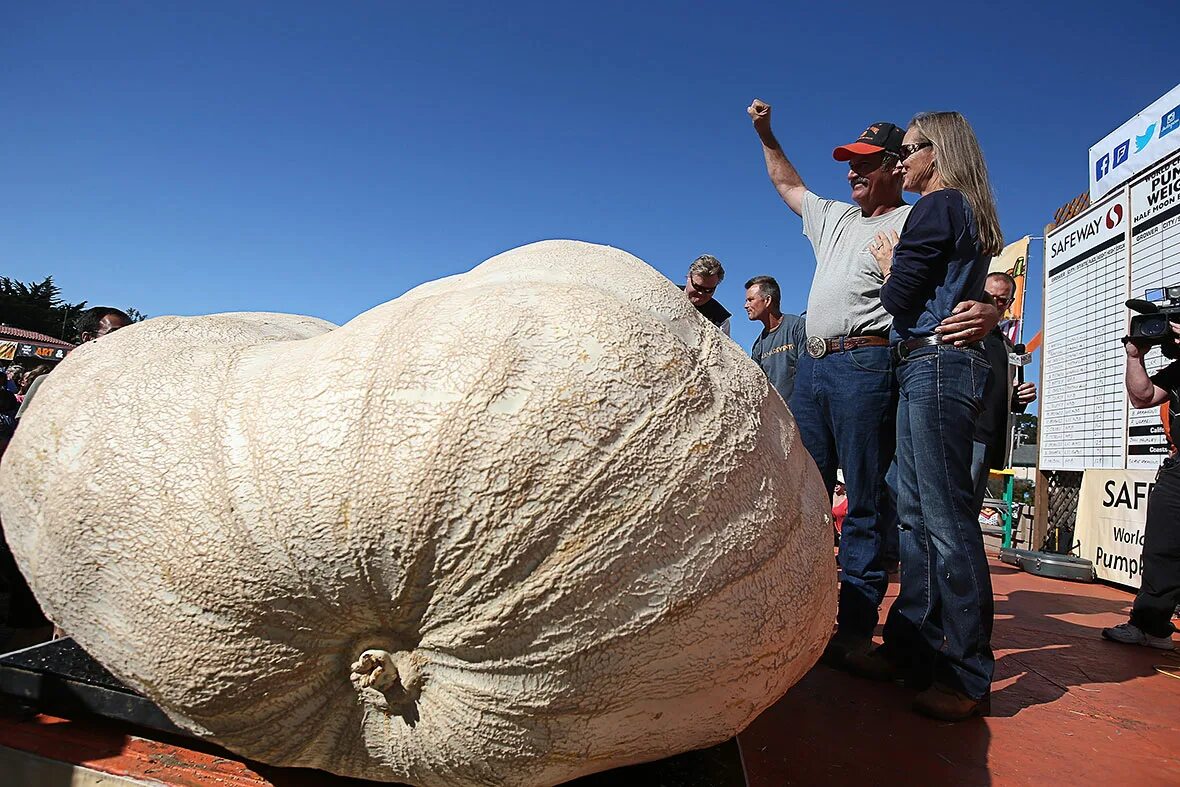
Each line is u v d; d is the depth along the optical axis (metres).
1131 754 1.95
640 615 1.16
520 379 1.21
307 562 1.19
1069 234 6.28
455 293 1.43
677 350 1.37
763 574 1.27
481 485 1.15
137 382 1.46
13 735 1.61
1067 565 5.39
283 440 1.23
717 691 1.24
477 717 1.22
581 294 1.39
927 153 2.48
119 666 1.33
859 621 2.62
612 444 1.18
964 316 2.15
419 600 1.20
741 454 1.29
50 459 1.41
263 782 1.46
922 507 2.26
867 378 2.62
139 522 1.27
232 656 1.26
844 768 1.78
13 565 3.21
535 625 1.16
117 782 1.46
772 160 3.55
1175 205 4.99
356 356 1.31
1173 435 3.50
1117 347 5.55
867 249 2.68
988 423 3.68
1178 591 3.18
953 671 2.13
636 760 1.31
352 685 1.30
